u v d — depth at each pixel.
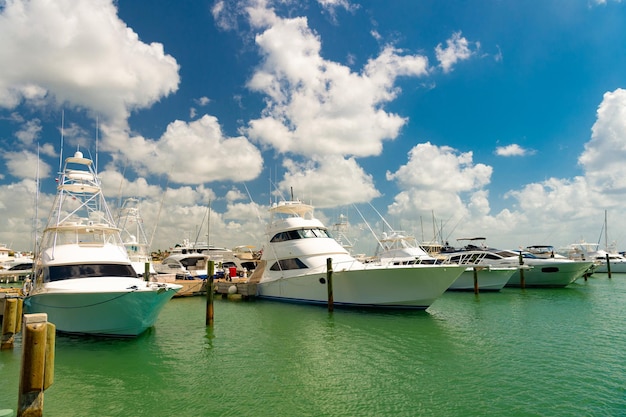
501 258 34.81
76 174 19.25
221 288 30.23
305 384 10.89
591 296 28.50
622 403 9.47
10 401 9.76
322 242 25.53
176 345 15.01
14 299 14.89
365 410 9.23
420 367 12.21
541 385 10.62
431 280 20.30
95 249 16.92
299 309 22.86
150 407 9.48
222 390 10.52
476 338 15.71
